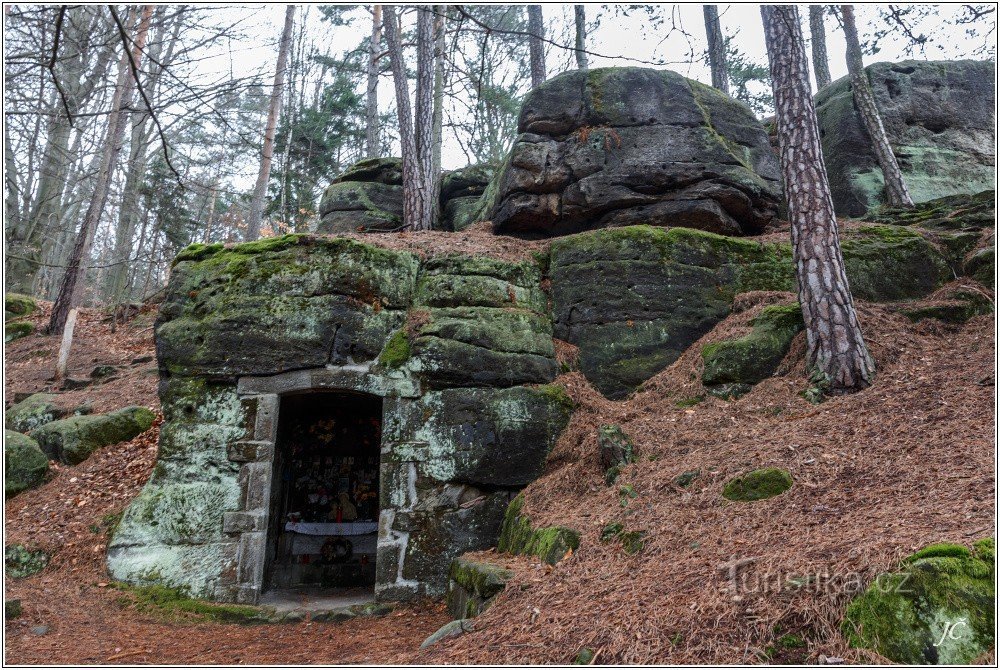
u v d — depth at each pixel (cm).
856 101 1368
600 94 1094
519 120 1127
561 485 689
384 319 806
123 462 912
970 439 512
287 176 2456
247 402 762
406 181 1298
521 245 988
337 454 990
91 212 1500
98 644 546
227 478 736
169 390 780
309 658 516
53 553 725
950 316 833
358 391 768
